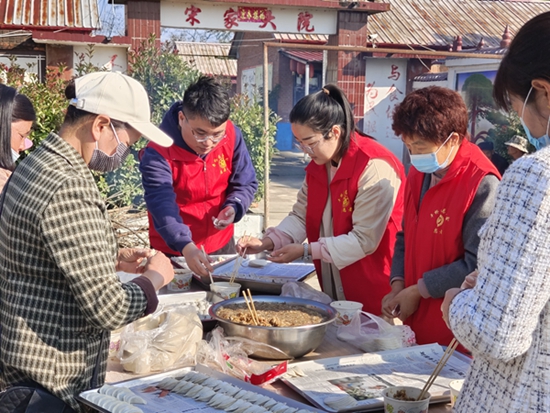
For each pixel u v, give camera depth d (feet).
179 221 9.46
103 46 28.40
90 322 5.12
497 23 45.44
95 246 5.01
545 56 3.80
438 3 46.91
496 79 4.19
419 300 7.65
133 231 19.26
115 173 20.90
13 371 5.15
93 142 5.37
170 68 26.23
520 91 3.97
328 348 7.00
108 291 5.05
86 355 5.35
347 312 7.58
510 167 3.88
